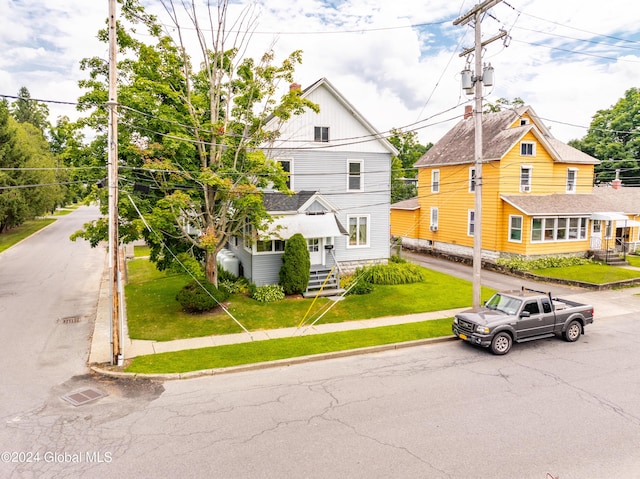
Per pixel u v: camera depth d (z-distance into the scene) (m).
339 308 18.50
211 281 18.59
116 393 10.59
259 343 14.18
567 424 9.02
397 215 40.44
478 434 8.56
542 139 29.62
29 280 24.08
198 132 16.95
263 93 17.95
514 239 28.81
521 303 14.18
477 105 15.61
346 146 23.91
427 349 14.09
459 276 26.27
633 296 21.58
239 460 7.64
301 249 20.11
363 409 9.66
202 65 18.69
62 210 86.44
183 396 10.42
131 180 15.70
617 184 39.28
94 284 23.23
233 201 17.75
